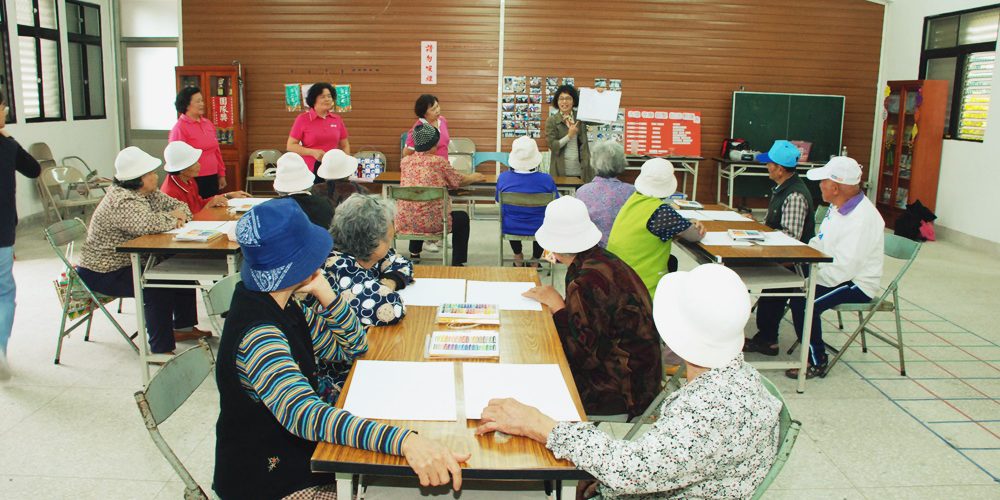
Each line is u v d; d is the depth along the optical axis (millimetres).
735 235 3869
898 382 3865
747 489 1479
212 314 2736
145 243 3451
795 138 8727
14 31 7074
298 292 1864
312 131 5883
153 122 9023
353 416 1521
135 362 3865
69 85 8023
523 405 1644
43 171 7074
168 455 1716
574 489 1644
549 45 8453
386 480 1858
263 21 8344
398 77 8469
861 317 4262
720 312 1414
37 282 5305
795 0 8555
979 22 7309
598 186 3912
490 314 2350
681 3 8445
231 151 8297
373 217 2305
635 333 2283
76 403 3355
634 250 3307
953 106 7703
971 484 2852
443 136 6656
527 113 8570
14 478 2711
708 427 1403
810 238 4207
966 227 7410
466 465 1477
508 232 5199
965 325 4836
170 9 8727
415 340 2154
